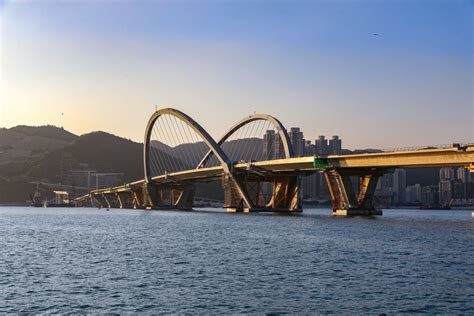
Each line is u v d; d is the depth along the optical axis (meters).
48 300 42.56
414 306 40.56
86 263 62.69
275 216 187.12
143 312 38.81
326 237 94.50
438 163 131.38
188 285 48.41
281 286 47.91
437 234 100.44
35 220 183.88
